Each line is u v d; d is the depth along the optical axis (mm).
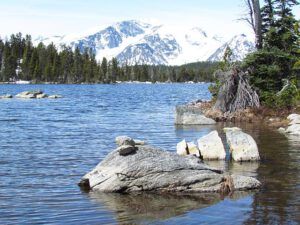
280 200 13844
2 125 36031
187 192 14945
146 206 13391
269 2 44938
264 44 43219
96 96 91812
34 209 13039
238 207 13188
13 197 14258
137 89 141000
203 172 15438
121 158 15539
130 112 50438
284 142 25641
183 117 36969
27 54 188875
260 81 40875
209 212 12758
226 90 40812
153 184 15070
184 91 123500
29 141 26906
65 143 26094
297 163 19516
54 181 16422
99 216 12445
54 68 190000
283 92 39844
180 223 11836
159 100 76875
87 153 22500
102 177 15383
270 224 11648
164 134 30219
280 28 43469
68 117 43938
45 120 40750
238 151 20281
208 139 21266
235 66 41250
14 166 19094
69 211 12883
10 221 11984
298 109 38875
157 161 15422
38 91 87375
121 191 15000
